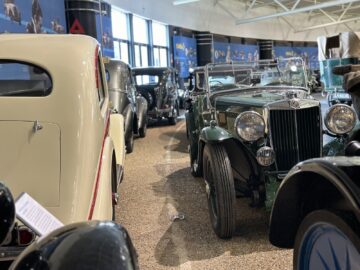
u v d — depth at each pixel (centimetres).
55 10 943
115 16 1414
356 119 333
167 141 855
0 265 187
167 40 1808
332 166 165
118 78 704
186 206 416
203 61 2075
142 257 302
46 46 259
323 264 177
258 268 279
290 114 332
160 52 1766
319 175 184
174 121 1151
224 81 490
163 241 330
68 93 235
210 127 357
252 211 385
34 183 210
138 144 829
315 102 340
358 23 3127
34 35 279
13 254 180
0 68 258
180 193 462
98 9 1077
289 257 293
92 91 248
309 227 183
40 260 98
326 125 338
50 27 909
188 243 324
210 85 480
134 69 1115
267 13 2527
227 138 330
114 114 438
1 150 218
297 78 484
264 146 328
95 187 227
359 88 179
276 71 498
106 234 106
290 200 203
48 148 219
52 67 245
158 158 673
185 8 1909
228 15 2248
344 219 160
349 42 927
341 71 209
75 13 1019
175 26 1856
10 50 253
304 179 195
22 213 151
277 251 304
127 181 527
